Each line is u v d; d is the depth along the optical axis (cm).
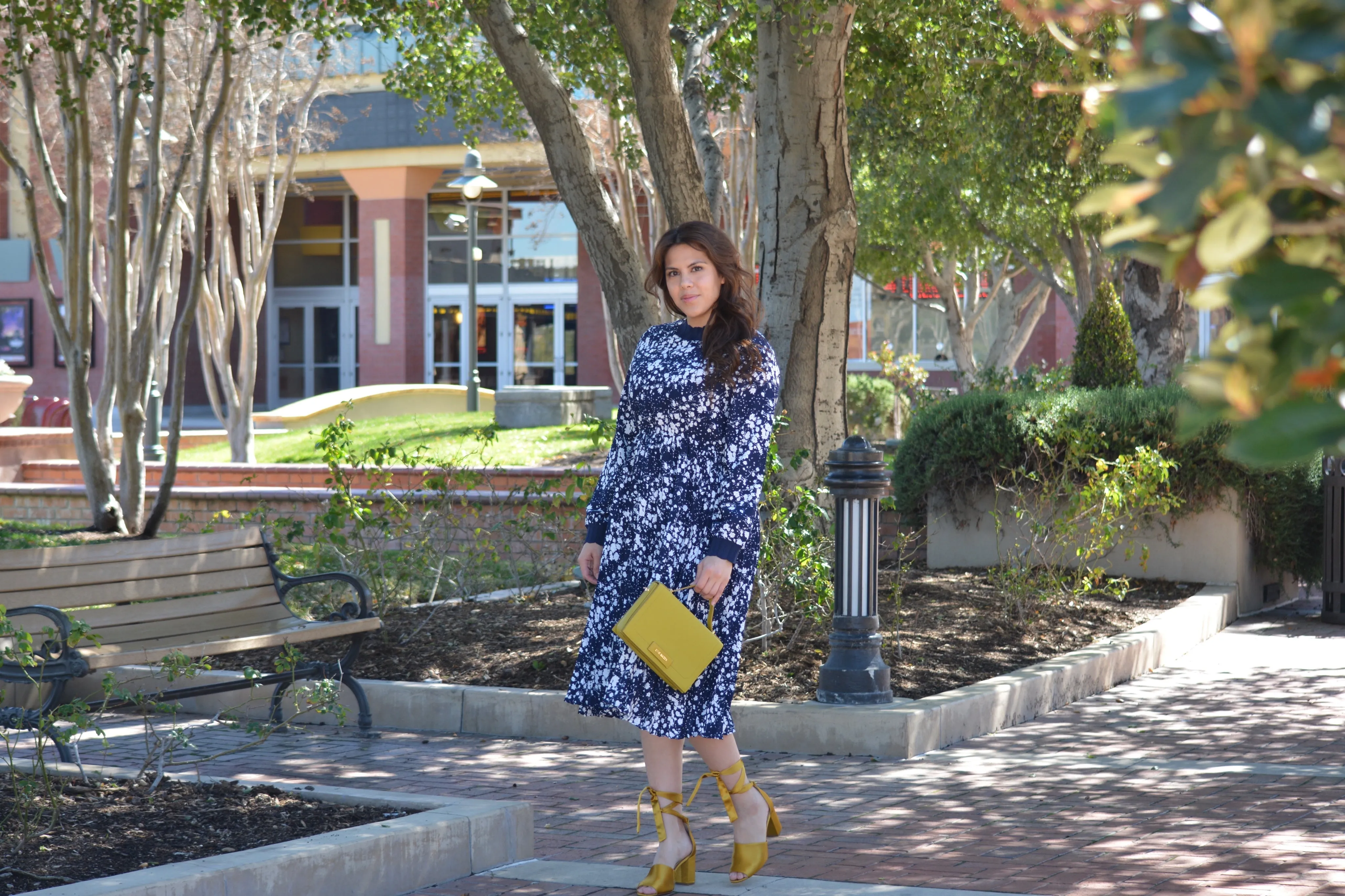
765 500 708
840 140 872
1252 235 89
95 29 1117
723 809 501
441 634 759
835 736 582
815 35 841
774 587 705
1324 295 90
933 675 677
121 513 1330
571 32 1040
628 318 891
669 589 370
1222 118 85
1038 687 674
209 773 546
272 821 410
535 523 1030
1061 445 1067
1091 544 976
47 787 414
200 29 1502
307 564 1004
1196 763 557
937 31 1021
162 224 1291
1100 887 388
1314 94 83
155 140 1273
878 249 2430
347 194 3944
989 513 1084
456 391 2823
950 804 495
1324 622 1015
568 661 689
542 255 3672
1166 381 1584
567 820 485
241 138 1905
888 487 616
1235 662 837
